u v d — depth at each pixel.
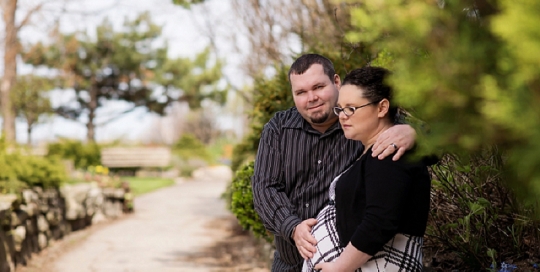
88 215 10.79
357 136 2.27
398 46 1.39
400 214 2.09
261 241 7.38
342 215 2.27
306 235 2.41
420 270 2.23
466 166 2.56
